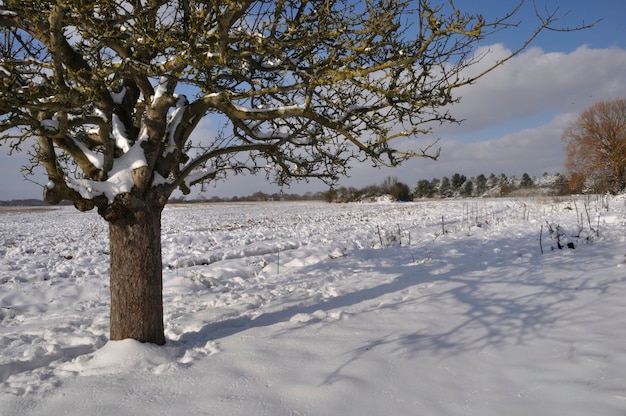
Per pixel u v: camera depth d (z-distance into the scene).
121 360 4.21
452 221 19.41
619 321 4.74
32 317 6.61
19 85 4.32
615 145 31.94
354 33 4.28
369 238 14.62
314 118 4.78
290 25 4.37
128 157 4.65
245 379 3.79
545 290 6.13
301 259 10.77
